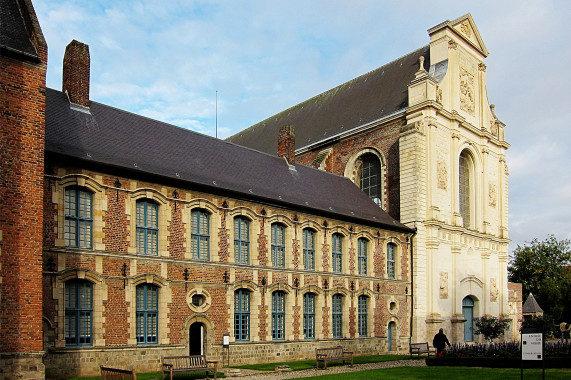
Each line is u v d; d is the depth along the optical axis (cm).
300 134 5291
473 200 4503
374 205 4019
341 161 4619
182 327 2470
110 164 2273
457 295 4034
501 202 4781
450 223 4116
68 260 2130
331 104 5344
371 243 3541
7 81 1745
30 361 1686
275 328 2920
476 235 4341
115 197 2316
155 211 2473
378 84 4934
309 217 3162
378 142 4338
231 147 3391
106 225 2269
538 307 6056
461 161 4509
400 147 4031
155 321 2403
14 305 1678
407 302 3750
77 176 2197
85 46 2708
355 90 5197
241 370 2417
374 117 4509
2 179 1697
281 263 3014
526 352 1753
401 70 4816
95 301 2194
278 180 3334
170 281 2453
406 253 3803
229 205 2745
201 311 2555
